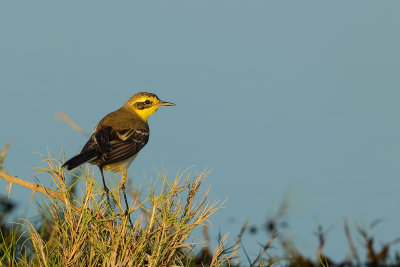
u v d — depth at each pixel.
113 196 10.84
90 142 13.95
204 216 10.85
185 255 11.68
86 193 10.79
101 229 10.80
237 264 13.12
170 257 10.84
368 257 14.60
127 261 10.44
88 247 10.93
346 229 14.84
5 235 13.28
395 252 14.67
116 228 10.77
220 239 12.00
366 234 14.84
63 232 10.77
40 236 11.40
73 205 10.84
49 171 10.91
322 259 14.22
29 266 11.12
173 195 10.77
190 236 10.98
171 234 10.67
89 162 13.78
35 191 10.88
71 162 11.09
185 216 10.84
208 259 12.45
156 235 10.71
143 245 10.56
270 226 16.61
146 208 10.78
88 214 10.71
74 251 10.59
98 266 10.83
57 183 10.88
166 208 10.65
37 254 10.87
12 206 15.16
